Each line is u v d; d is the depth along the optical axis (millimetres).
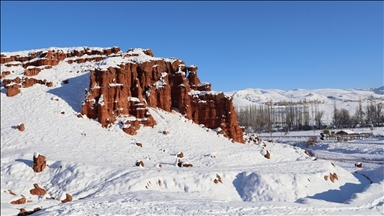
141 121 62594
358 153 81125
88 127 59219
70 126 58750
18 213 32062
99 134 57062
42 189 40125
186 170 42875
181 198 34500
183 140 59281
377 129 120875
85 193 38094
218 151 55656
